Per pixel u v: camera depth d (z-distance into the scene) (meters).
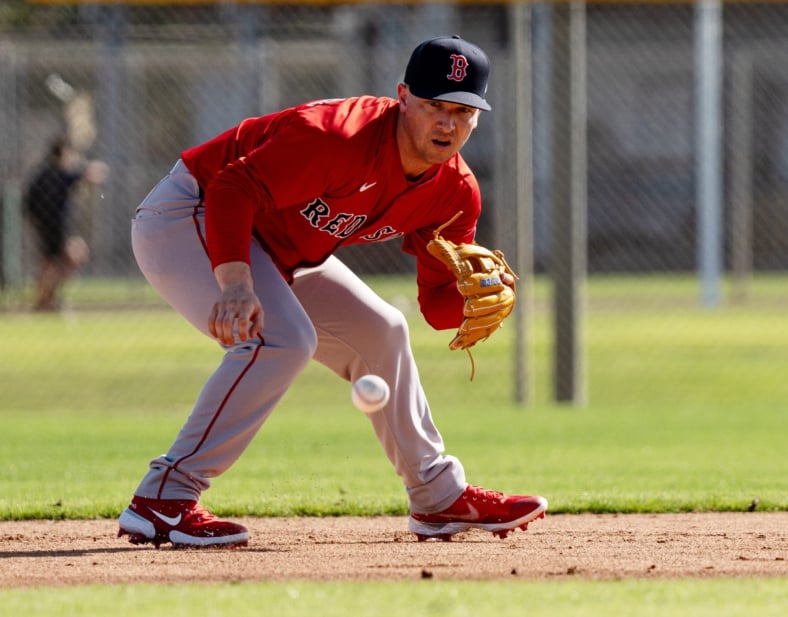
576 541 16.73
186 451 15.67
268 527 18.25
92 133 70.50
